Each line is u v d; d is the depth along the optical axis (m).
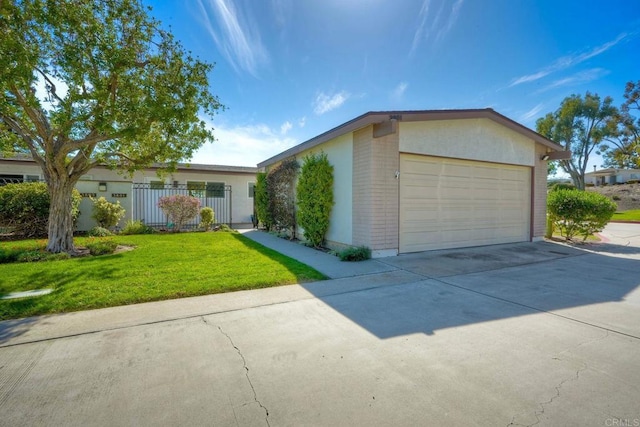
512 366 2.62
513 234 9.94
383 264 6.57
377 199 7.17
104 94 6.05
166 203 12.30
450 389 2.29
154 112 6.16
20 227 9.86
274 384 2.37
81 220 11.42
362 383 2.38
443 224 8.37
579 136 32.97
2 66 4.95
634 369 2.57
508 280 5.44
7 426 1.91
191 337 3.19
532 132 9.62
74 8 5.46
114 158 9.07
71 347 2.96
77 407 2.10
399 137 7.43
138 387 2.33
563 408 2.07
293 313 3.87
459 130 8.38
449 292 4.74
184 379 2.44
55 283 4.87
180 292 4.55
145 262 6.49
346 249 7.35
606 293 4.70
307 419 1.98
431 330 3.36
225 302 4.26
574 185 32.09
